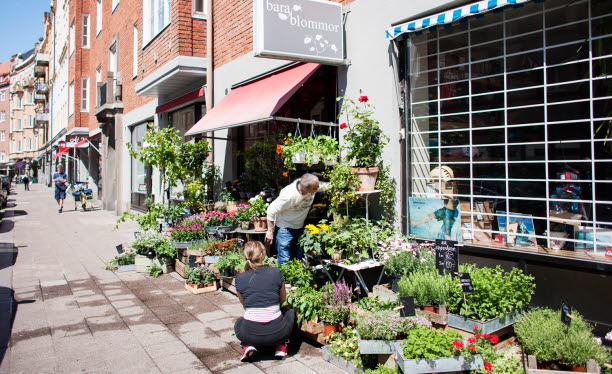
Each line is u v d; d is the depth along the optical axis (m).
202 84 10.49
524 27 4.64
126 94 16.33
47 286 7.04
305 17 5.97
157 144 9.62
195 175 9.97
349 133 5.79
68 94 29.97
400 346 3.68
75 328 5.18
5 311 5.76
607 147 4.12
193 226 7.62
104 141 19.98
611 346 3.77
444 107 5.37
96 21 21.69
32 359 4.35
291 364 4.21
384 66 5.78
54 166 43.91
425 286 4.21
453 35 5.23
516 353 3.82
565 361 3.38
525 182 4.74
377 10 5.86
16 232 13.32
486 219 5.00
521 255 4.47
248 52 8.66
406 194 5.59
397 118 5.69
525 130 4.69
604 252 4.11
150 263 7.96
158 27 11.48
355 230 5.25
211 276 6.67
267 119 6.02
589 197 4.26
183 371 4.09
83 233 12.93
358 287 5.04
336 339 4.36
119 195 17.25
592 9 4.16
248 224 7.19
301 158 5.91
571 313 3.93
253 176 8.32
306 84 7.36
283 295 4.49
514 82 4.75
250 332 4.18
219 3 9.71
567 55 4.36
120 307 5.93
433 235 5.25
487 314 3.98
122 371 4.09
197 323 5.30
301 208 5.69
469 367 3.46
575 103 4.31
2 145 75.88
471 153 5.12
